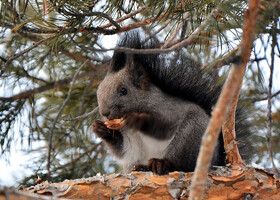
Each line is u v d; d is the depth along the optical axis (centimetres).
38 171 1123
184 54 1035
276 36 644
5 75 1118
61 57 1171
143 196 741
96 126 1019
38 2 840
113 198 742
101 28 871
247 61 632
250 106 1124
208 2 770
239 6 693
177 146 945
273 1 630
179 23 891
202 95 1014
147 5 823
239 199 745
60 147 1186
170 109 976
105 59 1126
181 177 747
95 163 1187
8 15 890
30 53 1123
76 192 738
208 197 741
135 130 955
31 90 1138
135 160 1018
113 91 963
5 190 477
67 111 1199
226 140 768
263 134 1230
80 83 1223
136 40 1012
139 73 988
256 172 755
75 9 834
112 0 861
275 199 746
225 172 752
